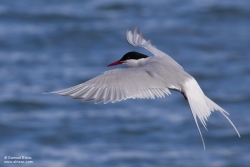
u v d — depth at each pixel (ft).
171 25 84.23
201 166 50.60
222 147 54.44
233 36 80.84
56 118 59.62
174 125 57.47
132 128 56.80
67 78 67.15
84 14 88.17
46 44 78.33
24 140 55.72
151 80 21.15
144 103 62.34
